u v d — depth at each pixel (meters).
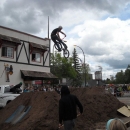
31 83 29.19
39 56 30.81
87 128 9.25
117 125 2.46
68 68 45.69
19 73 27.42
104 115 11.32
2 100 15.83
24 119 9.65
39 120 8.78
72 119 5.99
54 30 13.59
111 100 12.95
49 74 31.42
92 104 11.68
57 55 45.53
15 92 16.97
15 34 27.17
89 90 13.69
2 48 25.50
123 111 12.04
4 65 25.53
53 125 8.63
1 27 25.36
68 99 6.04
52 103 9.77
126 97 31.44
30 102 11.00
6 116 10.76
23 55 28.20
